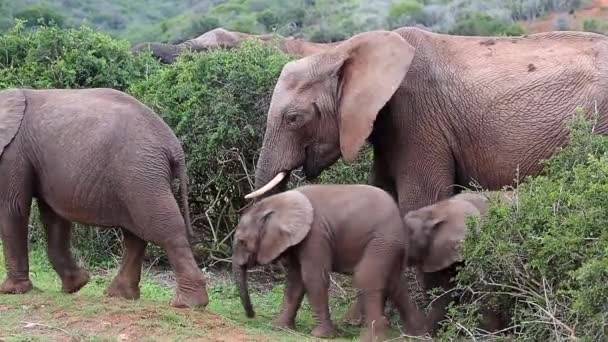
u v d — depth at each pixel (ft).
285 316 39.75
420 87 44.83
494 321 37.91
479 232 36.22
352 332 39.91
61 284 44.88
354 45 44.65
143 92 61.36
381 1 181.47
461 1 173.06
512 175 44.37
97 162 37.04
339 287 45.21
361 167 52.44
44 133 37.81
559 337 32.24
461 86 44.88
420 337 38.04
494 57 45.80
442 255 38.93
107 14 189.16
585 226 32.63
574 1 181.16
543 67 44.83
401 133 44.83
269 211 39.17
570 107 43.68
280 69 53.88
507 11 170.91
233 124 53.11
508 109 44.27
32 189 38.52
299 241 38.14
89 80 66.33
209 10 188.14
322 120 44.50
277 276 51.88
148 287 46.68
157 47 94.43
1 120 38.04
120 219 37.83
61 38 68.08
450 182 44.91
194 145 54.03
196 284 37.83
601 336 30.86
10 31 72.49
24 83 65.00
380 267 37.91
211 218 55.42
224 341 34.35
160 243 37.45
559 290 32.24
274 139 44.73
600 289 30.17
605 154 36.60
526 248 34.94
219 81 54.85
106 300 37.47
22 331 33.01
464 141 44.75
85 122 37.45
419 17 167.94
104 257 54.44
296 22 178.09
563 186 36.06
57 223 40.37
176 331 34.55
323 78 44.52
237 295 47.88
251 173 53.93
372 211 38.40
